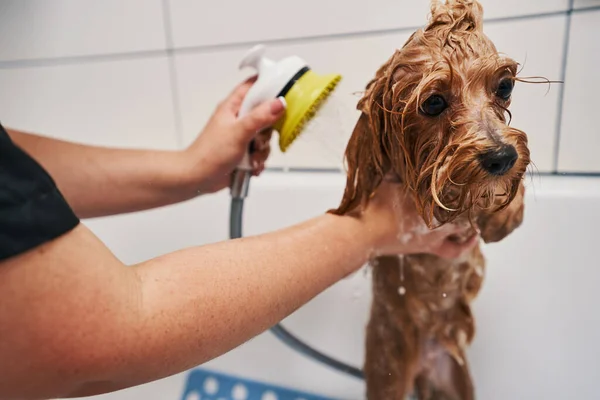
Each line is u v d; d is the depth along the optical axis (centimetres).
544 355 79
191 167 69
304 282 44
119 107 112
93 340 32
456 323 75
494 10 65
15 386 32
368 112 52
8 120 121
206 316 37
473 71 43
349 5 81
